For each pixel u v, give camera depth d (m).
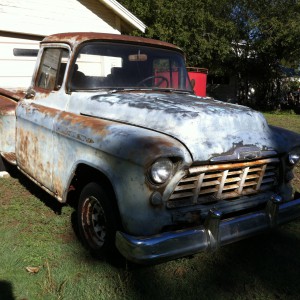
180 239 2.65
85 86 3.88
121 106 3.33
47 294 2.83
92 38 3.94
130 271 3.19
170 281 3.09
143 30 11.73
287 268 3.33
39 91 4.34
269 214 3.14
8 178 5.45
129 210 2.70
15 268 3.15
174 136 2.81
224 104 3.54
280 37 15.77
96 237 3.32
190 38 16.30
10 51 9.59
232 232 2.88
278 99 20.58
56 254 3.39
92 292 2.87
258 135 3.20
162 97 3.63
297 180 5.58
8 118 4.68
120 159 2.74
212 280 3.12
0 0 9.06
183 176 2.71
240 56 18.20
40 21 9.84
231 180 3.02
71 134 3.33
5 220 4.05
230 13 17.31
